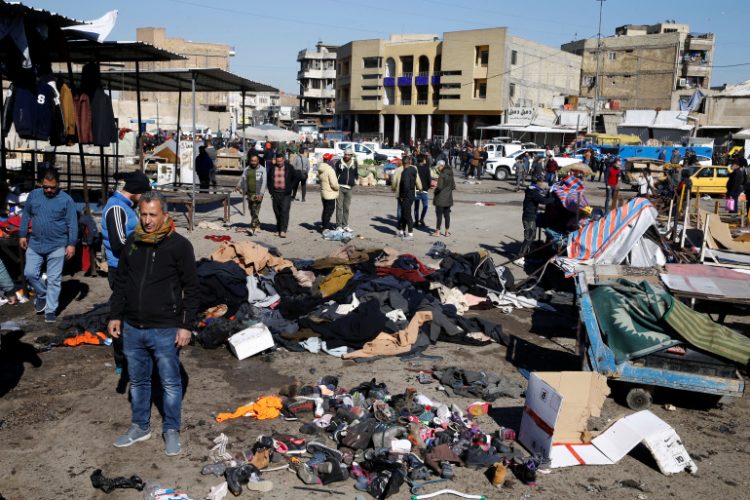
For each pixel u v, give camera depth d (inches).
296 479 167.6
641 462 184.2
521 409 217.6
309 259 432.8
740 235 448.1
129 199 218.8
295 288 327.3
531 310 345.1
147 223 166.6
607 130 2429.9
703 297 244.4
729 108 2395.4
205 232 511.5
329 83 4271.7
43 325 278.5
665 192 864.3
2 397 209.0
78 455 173.9
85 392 215.8
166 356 172.9
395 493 162.4
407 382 238.2
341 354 261.1
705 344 215.2
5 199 332.8
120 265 173.2
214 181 701.3
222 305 295.0
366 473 169.8
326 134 2610.7
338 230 523.8
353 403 210.1
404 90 2760.8
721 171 997.8
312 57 4239.7
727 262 366.3
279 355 260.7
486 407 216.7
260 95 4399.6
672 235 453.7
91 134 361.4
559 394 173.9
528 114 2154.3
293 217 626.8
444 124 2637.8
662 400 232.1
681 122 2146.9
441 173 548.1
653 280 262.2
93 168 729.0
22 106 308.2
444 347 281.1
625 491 168.2
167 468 169.2
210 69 526.3
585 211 438.6
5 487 157.3
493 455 179.0
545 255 446.9
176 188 633.6
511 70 2450.8
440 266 387.9
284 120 3882.9
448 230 568.7
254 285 318.0
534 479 169.3
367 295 311.4
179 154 748.0
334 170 558.6
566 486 169.6
